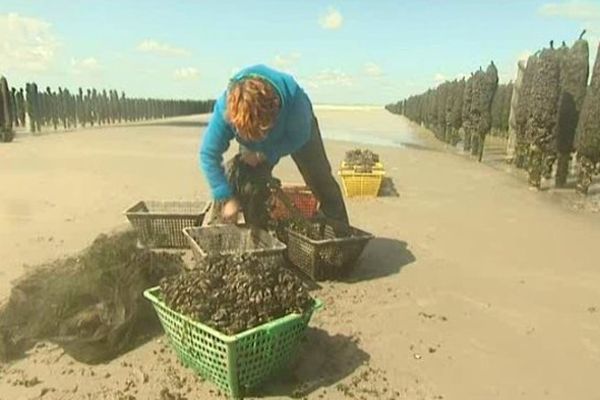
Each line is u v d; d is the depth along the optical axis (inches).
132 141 962.7
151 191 459.2
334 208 282.0
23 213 367.9
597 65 450.3
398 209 406.6
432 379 168.4
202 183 505.4
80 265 192.9
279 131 211.6
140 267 198.2
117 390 157.8
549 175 519.5
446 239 328.2
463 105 864.3
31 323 183.6
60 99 1261.1
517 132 627.8
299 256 255.9
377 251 300.7
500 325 208.7
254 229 243.1
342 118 2425.0
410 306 224.4
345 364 175.3
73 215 363.6
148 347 183.8
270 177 256.2
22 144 854.5
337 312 215.5
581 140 467.8
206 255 197.9
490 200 451.8
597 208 426.0
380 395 158.4
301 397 156.0
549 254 301.7
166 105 2333.9
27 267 242.4
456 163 702.5
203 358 156.2
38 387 159.3
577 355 186.5
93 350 173.9
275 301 157.6
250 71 205.0
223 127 207.2
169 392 155.9
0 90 879.7
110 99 1600.6
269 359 155.3
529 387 165.8
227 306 153.6
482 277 262.2
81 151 764.6
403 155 788.6
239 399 153.9
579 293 243.3
